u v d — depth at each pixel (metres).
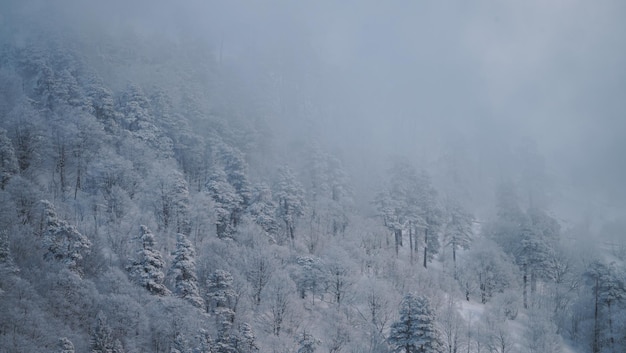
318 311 60.81
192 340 43.50
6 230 46.50
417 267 78.06
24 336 36.84
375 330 55.06
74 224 57.91
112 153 78.31
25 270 44.41
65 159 75.62
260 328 52.47
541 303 75.50
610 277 68.50
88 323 42.41
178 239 54.03
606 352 63.06
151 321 44.38
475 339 58.56
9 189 57.12
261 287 59.56
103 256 54.22
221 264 59.06
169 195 70.50
